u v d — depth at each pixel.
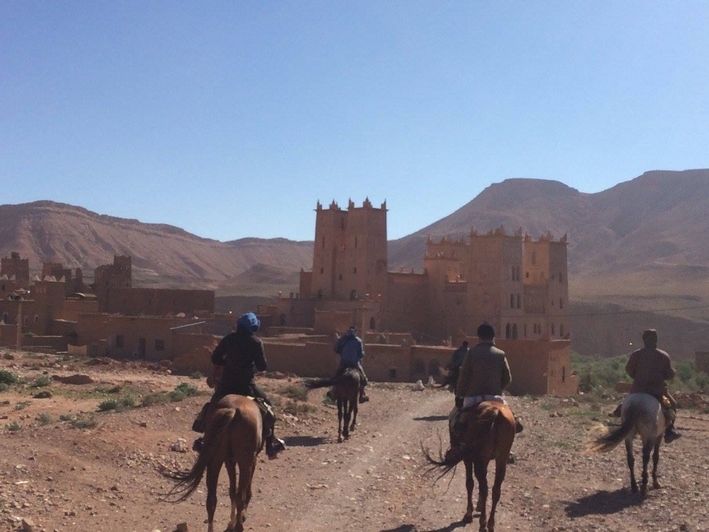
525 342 50.88
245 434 11.02
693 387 51.56
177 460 17.00
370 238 95.88
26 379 36.03
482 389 12.93
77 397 29.36
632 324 147.00
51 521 12.21
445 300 98.31
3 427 20.08
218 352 12.42
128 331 62.56
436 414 28.64
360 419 26.62
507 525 13.04
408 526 12.80
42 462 15.47
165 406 23.88
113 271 100.00
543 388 50.31
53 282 77.19
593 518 13.39
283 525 12.77
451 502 14.48
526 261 103.12
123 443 17.73
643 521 13.20
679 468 17.81
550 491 15.53
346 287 96.62
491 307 93.31
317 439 21.62
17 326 65.38
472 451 11.79
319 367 54.53
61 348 68.38
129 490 14.45
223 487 15.29
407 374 54.94
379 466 17.91
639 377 15.66
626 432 14.77
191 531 12.20
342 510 13.82
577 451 20.12
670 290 197.38
